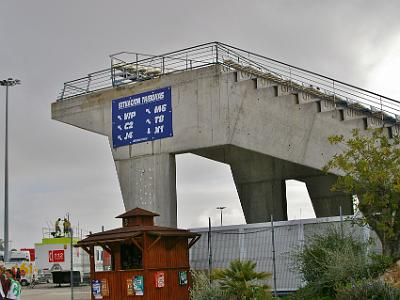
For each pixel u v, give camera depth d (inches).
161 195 1120.8
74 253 1894.7
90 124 1236.5
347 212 1549.0
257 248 935.7
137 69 1198.9
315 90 1234.0
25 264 1918.1
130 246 861.8
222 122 1066.1
